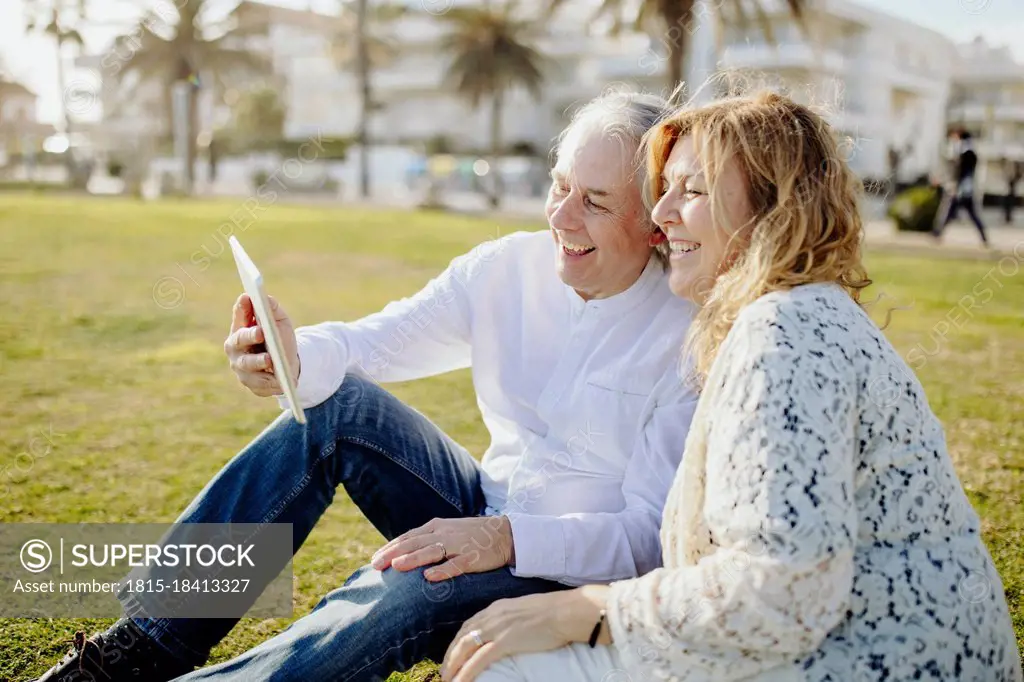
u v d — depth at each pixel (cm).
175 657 186
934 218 1498
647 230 196
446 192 3044
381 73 4903
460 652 163
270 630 244
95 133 3078
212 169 3578
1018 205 2139
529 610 162
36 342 599
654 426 190
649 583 148
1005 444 397
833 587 130
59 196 2222
